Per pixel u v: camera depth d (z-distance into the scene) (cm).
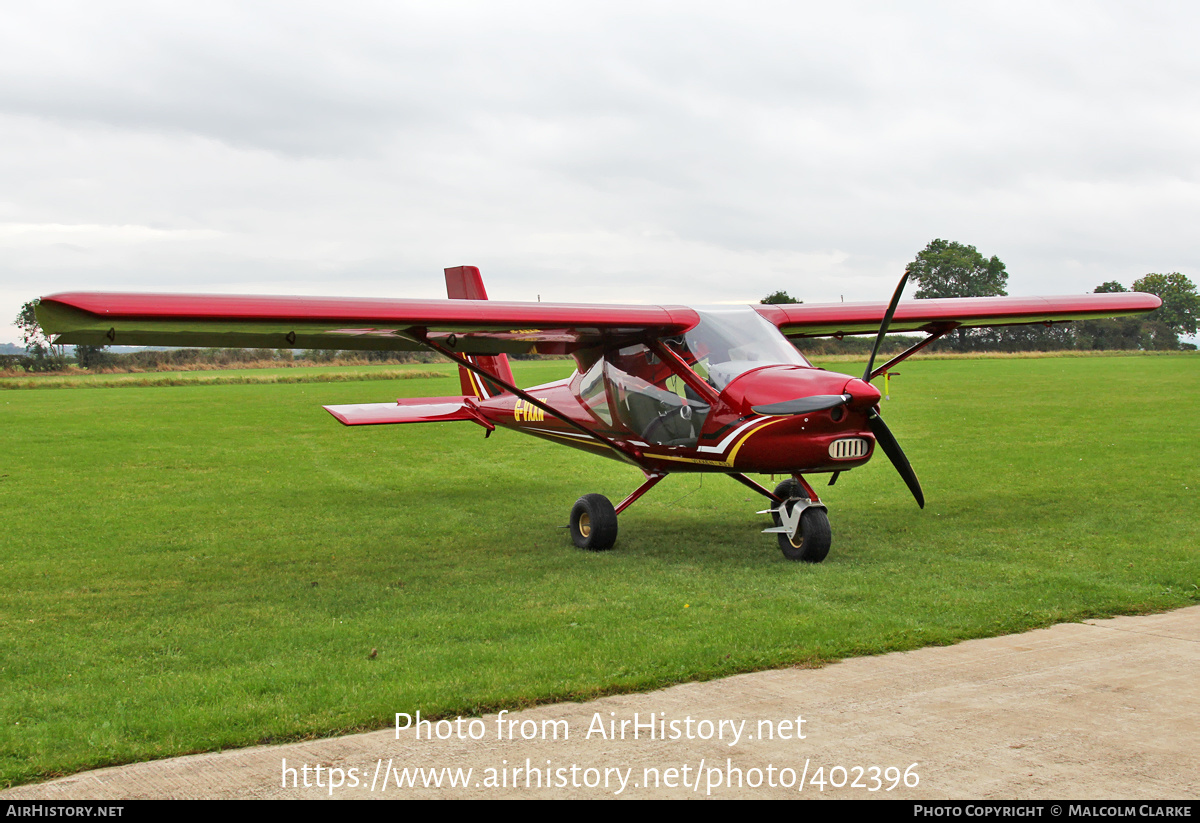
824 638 481
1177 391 2425
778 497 746
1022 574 630
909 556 702
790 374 664
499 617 547
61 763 335
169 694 411
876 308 884
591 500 757
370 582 655
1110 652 457
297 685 423
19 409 2345
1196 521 811
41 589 641
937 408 2000
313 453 1482
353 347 759
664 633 499
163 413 2208
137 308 545
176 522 908
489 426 1101
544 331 746
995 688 404
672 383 737
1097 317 1001
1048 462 1208
